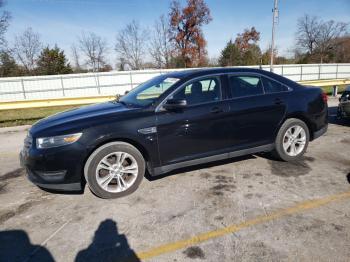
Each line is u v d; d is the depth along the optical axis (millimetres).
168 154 3752
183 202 3422
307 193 3525
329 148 5320
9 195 3832
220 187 3785
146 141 3584
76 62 45312
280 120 4391
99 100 10570
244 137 4199
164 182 4004
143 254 2521
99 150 3414
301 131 4621
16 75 40750
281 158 4559
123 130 3449
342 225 2824
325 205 3219
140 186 3902
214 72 4109
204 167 4496
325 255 2400
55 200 3613
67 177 3348
